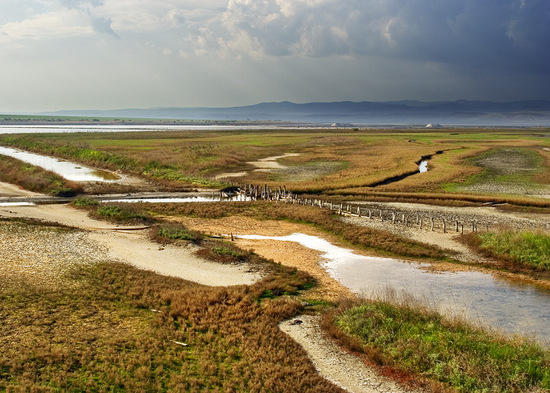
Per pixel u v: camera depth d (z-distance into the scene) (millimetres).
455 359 17969
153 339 19875
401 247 36031
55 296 23953
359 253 35500
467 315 23344
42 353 17938
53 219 41438
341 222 43562
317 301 25594
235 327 21344
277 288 26969
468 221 44625
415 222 44219
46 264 28719
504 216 46875
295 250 35844
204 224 43688
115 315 22344
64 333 20031
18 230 35906
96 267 28859
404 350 18938
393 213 46688
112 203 49062
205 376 17375
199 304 23562
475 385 16641
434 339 19500
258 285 27000
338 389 16625
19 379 16312
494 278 29766
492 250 34531
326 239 39375
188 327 21609
